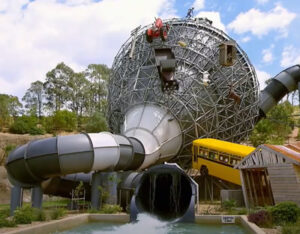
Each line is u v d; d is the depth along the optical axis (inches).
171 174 1053.8
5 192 1833.2
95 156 1039.6
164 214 1010.1
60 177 1294.3
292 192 916.6
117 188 1194.6
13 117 3939.5
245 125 1739.7
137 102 1599.4
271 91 1985.7
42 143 1015.0
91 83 4633.4
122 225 827.4
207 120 1572.3
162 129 1493.6
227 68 1624.0
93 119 3420.3
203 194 1537.9
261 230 613.3
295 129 3444.9
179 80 1541.6
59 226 733.9
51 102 4650.6
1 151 2549.2
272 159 984.9
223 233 702.5
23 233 605.3
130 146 1205.7
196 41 1636.3
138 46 1707.7
